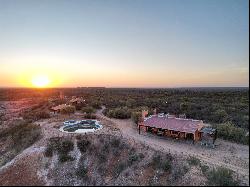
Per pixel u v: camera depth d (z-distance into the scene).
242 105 60.09
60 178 33.62
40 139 43.38
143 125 44.78
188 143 39.53
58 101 97.94
